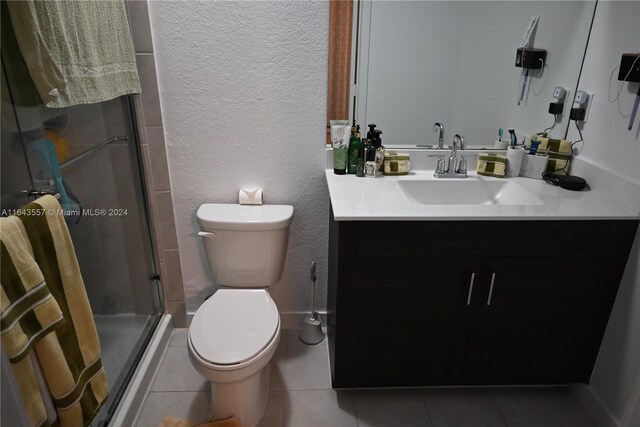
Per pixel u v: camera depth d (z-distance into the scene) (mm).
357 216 1421
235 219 1765
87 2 1246
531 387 1854
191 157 1869
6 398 906
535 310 1603
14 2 981
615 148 1568
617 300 1572
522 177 1851
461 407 1753
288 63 1733
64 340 1143
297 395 1803
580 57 1752
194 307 2189
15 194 1128
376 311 1599
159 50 1691
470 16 1746
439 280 1549
